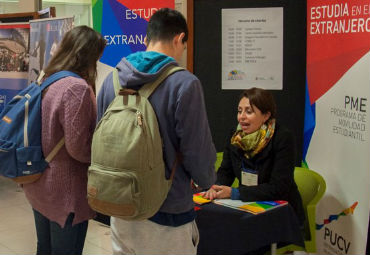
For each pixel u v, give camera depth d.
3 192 4.43
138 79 1.46
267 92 2.33
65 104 1.80
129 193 1.41
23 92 1.99
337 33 2.46
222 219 1.85
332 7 2.52
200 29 3.22
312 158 2.81
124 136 1.42
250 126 2.31
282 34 3.12
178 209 1.54
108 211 1.47
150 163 1.42
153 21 1.61
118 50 3.33
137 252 1.56
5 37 4.34
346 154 2.37
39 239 2.08
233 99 3.25
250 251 2.04
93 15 3.46
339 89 2.45
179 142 1.50
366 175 2.17
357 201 2.26
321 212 2.67
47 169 1.90
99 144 1.48
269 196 2.14
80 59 1.95
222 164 2.54
